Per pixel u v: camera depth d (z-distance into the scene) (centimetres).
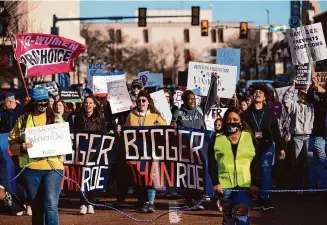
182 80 2270
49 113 784
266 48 6450
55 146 770
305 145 1177
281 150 1015
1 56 3234
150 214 1024
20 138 775
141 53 11500
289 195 1216
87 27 9294
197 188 1009
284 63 4744
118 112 1347
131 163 1036
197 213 1027
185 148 1013
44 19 4809
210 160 725
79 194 1044
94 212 1052
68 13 5603
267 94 1031
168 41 12125
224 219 736
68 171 1047
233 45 11244
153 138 1027
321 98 1112
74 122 1072
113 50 9469
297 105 1194
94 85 1748
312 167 1167
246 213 719
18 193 1012
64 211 1067
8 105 1107
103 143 1050
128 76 10869
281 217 989
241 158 716
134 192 1200
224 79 1370
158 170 1027
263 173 1016
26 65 1112
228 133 722
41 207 777
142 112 1052
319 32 1229
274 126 1012
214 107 1312
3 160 734
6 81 3703
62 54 1123
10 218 1008
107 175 1051
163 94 1302
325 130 1089
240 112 727
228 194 721
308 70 1235
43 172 766
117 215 1020
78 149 1045
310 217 991
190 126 1094
